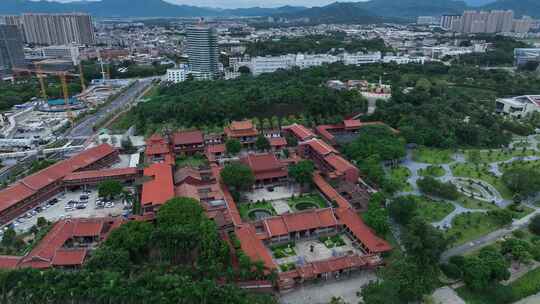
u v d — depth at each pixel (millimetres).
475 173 166750
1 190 137875
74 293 88688
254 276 98188
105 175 156750
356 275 105375
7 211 130500
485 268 97750
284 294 97875
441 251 103812
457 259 105625
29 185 142000
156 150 181125
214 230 107062
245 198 145250
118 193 145125
